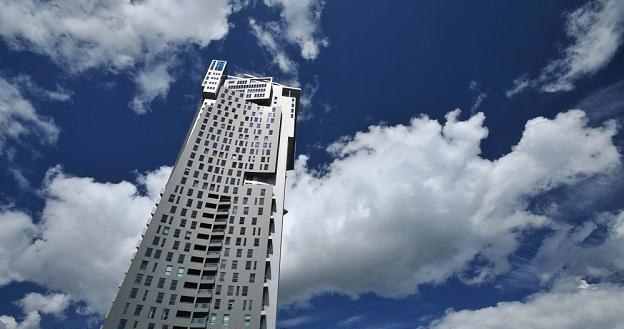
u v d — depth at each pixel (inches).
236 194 4084.6
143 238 3457.2
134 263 3270.2
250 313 3179.1
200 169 4205.2
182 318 3083.2
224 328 3080.7
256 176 4448.8
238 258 3545.8
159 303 3120.1
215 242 3654.0
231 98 5064.0
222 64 5792.3
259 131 4793.3
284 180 4434.1
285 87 5757.9
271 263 3629.4
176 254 3474.4
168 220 3668.8
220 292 3299.7
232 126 4763.8
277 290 3444.9
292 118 5260.8
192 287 3314.5
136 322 2957.7
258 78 5836.6
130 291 3097.9
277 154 4633.4
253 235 3735.2
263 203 4010.8
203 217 3836.1
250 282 3380.9
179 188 3956.7
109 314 2925.7
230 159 4416.8
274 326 3193.9
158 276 3280.0
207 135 4552.2
